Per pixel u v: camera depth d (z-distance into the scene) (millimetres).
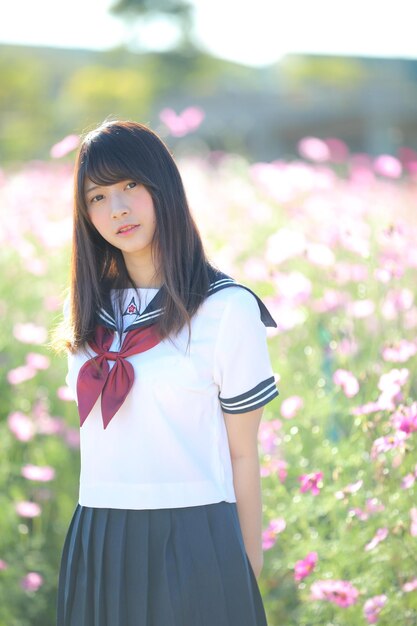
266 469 3219
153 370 2203
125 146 2252
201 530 2189
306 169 5020
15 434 4055
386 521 2936
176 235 2262
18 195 5656
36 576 3564
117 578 2199
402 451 2777
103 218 2279
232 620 2174
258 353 2232
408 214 5523
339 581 2926
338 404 3248
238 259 4879
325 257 3533
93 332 2344
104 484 2250
